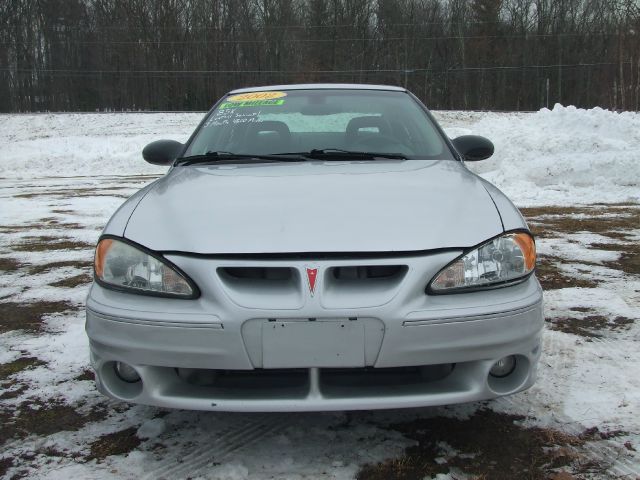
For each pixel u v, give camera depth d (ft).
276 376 6.44
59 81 179.83
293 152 9.64
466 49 184.24
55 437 7.40
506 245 6.64
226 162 9.34
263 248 6.21
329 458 6.73
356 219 6.60
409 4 187.21
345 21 181.78
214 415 7.82
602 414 7.69
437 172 8.38
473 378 6.38
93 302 6.66
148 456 6.88
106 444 7.19
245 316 6.04
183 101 185.06
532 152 36.81
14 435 7.48
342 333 6.06
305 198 7.14
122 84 183.01
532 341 6.59
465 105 185.26
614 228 21.99
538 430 7.30
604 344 10.19
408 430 7.32
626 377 8.82
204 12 183.52
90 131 128.16
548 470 6.45
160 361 6.26
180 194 7.61
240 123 10.52
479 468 6.51
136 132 125.70
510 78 184.44
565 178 34.27
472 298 6.32
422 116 10.72
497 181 35.09
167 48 183.01
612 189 32.65
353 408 6.16
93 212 30.60
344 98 11.08
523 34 185.47
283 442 7.09
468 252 6.41
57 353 10.30
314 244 6.22
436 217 6.72
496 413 7.73
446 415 7.70
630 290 13.52
